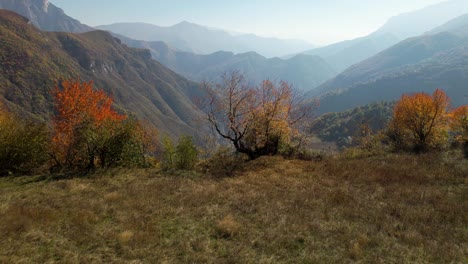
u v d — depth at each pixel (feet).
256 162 74.33
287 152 87.04
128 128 73.61
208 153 86.94
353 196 43.55
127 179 57.06
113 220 33.78
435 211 36.94
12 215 33.19
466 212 35.96
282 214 35.76
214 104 80.74
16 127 71.61
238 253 25.76
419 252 26.66
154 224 32.09
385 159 72.23
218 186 50.26
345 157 84.17
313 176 58.18
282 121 82.38
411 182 50.60
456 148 79.87
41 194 45.68
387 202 40.73
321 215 35.53
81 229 30.12
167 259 24.64
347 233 30.30
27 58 554.87
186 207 38.24
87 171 64.18
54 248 25.98
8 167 65.72
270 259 24.70
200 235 29.53
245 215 35.63
